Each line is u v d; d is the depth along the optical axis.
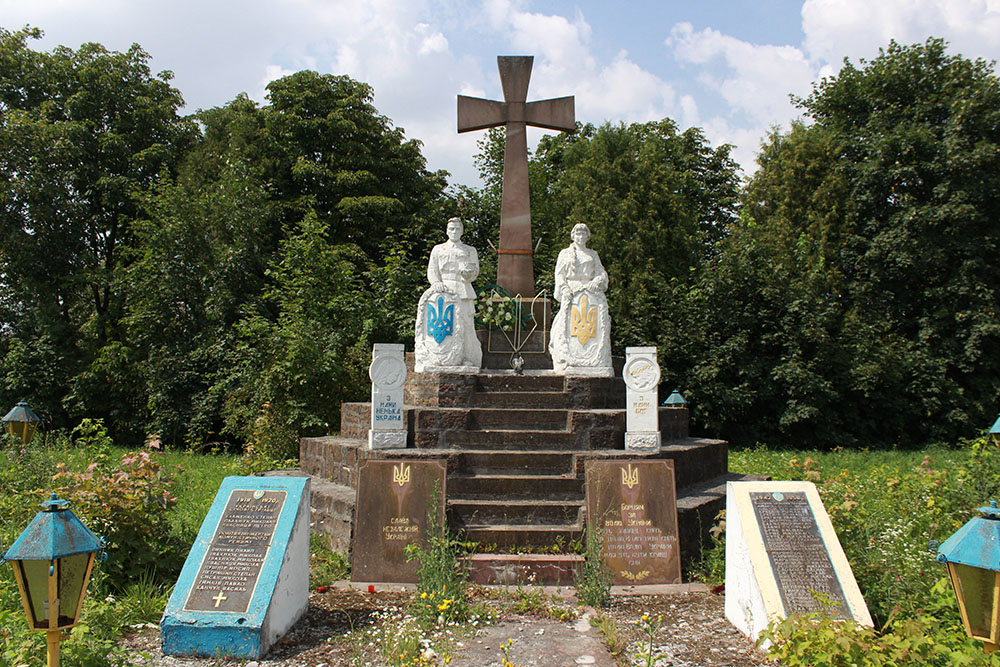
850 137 24.02
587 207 23.11
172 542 6.59
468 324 9.92
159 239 19.22
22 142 19.75
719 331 21.17
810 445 21.31
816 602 5.16
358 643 5.16
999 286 21.97
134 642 5.18
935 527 7.14
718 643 5.30
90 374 19.11
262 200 20.61
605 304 9.66
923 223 21.33
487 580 6.61
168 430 18.72
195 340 19.11
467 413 8.49
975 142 21.77
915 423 22.14
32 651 4.21
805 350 20.97
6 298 20.19
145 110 22.25
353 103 23.36
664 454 8.38
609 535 6.78
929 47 23.22
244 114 23.14
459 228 10.13
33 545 3.63
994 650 3.87
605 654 5.06
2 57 21.06
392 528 6.73
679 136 29.00
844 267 23.25
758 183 25.39
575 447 8.44
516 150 11.55
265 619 5.02
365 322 17.11
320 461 9.36
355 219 22.19
